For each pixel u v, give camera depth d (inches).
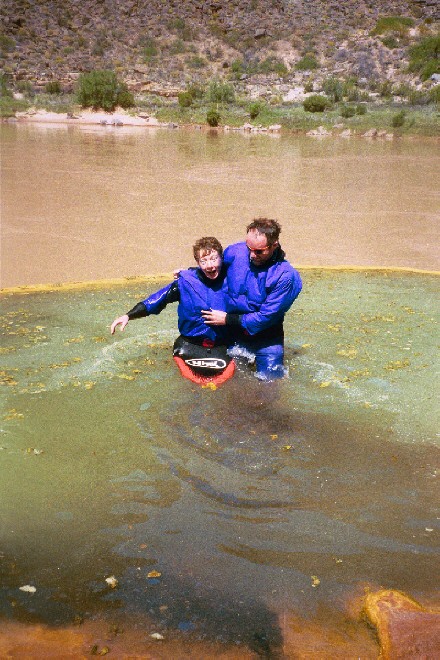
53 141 1152.2
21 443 157.2
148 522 129.0
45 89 2060.8
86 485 141.0
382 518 131.5
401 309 263.9
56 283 305.3
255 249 179.0
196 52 2561.5
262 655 97.6
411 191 677.3
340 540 124.6
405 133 1422.2
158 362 206.2
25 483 141.1
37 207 557.3
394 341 226.8
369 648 99.0
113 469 147.2
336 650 98.7
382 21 2561.5
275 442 159.5
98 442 158.4
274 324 195.5
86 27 2758.4
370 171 834.8
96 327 240.2
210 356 191.5
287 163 910.4
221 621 103.8
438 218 536.1
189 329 192.9
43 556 118.3
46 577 112.9
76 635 100.2
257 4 2844.5
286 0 2859.3
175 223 501.4
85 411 173.6
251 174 791.7
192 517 130.9
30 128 1441.9
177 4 2876.5
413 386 191.0
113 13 2859.3
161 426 166.4
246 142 1228.5
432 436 163.6
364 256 401.7
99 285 301.3
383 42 2427.4
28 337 228.5
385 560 119.3
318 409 176.4
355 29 2642.7
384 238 457.4
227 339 195.3
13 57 2374.5
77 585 111.2
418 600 109.0
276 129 1549.0
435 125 1477.6
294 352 215.2
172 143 1177.4
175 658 96.6
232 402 179.5
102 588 110.6
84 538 123.6
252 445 158.2
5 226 477.4
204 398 181.3
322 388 188.4
